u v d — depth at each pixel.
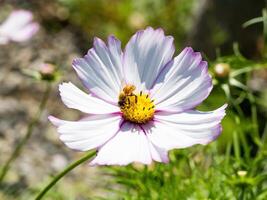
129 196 0.47
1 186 0.84
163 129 0.35
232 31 1.04
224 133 0.63
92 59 0.37
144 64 0.38
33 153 0.95
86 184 0.81
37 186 0.80
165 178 0.47
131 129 0.35
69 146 0.33
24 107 1.04
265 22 0.55
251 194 0.44
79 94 0.36
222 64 0.49
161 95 0.37
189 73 0.37
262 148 0.49
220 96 0.67
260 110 0.93
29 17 0.62
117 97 0.37
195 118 0.35
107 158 0.32
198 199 0.45
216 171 0.47
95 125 0.35
